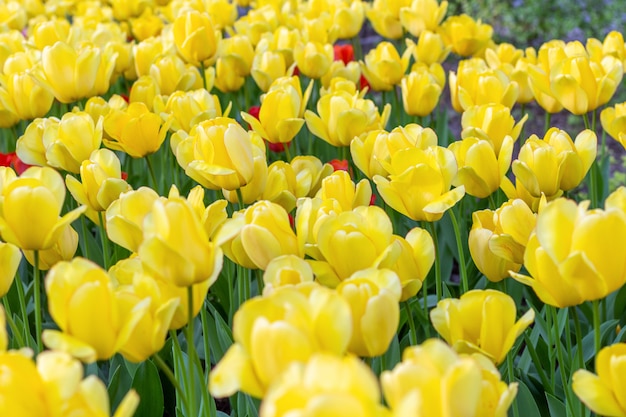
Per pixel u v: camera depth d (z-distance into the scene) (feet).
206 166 3.74
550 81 4.68
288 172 4.06
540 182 3.87
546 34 12.01
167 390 4.35
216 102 4.74
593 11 11.90
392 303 2.99
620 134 4.44
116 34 6.60
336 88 4.90
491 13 12.32
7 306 3.95
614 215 3.00
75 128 4.23
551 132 4.03
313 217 3.54
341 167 4.54
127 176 5.15
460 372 2.64
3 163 4.97
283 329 2.65
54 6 8.05
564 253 3.04
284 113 4.44
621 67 4.70
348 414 2.20
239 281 3.96
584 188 6.89
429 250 3.43
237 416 4.09
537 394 4.04
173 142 4.36
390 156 3.99
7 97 4.88
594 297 3.11
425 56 5.68
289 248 3.38
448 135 5.84
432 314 3.25
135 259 3.34
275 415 2.31
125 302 3.03
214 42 5.30
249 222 3.42
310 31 5.99
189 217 3.05
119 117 4.42
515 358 4.42
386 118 4.71
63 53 4.66
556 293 3.17
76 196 4.00
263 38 5.74
